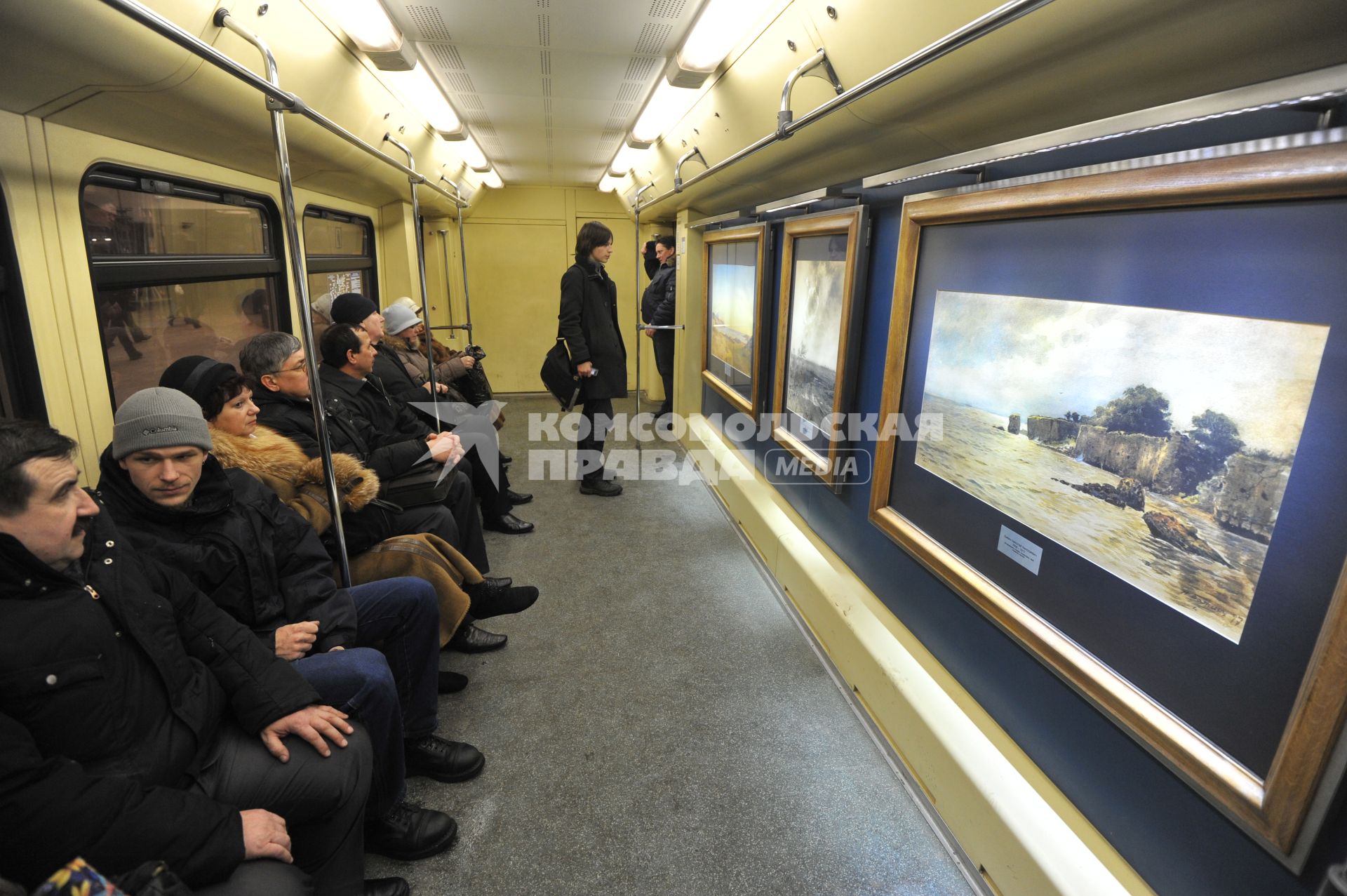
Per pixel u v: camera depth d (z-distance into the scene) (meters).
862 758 2.17
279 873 1.23
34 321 1.62
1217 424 1.13
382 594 1.98
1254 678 1.08
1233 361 1.09
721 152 3.33
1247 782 1.08
